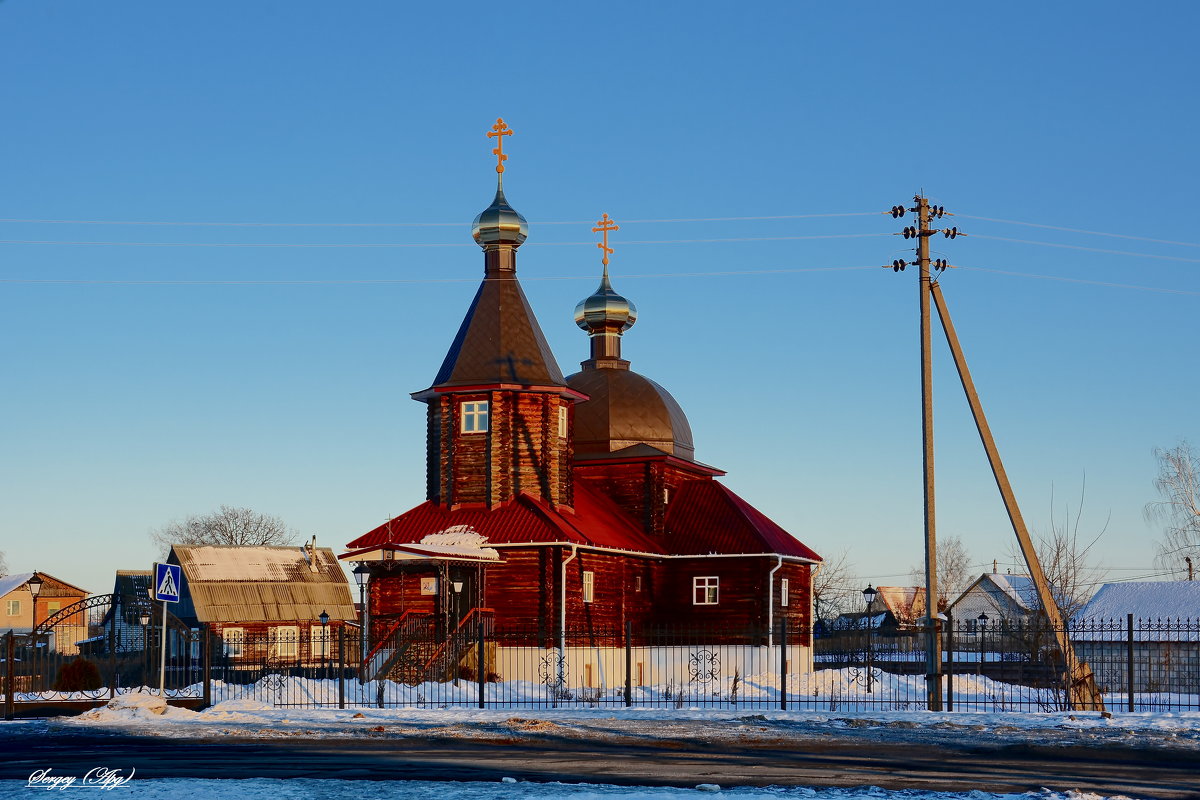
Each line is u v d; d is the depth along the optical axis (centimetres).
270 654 6400
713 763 2169
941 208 3569
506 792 1788
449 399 5300
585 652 5062
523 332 5359
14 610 9844
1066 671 3462
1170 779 1989
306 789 1820
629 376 6109
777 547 5638
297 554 7006
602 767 2105
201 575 6569
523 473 5238
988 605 9600
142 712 3112
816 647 7762
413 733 2683
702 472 6147
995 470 3547
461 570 5062
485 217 5409
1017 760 2225
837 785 1886
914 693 4403
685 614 5628
